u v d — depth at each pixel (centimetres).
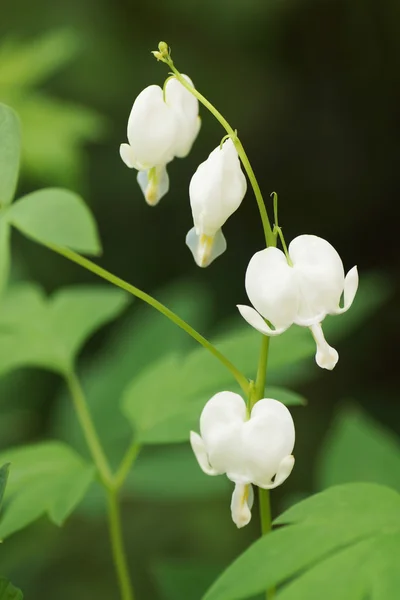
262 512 310
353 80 1060
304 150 1066
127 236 998
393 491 282
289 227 1074
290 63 1056
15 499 376
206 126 1031
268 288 261
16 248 880
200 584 443
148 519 698
